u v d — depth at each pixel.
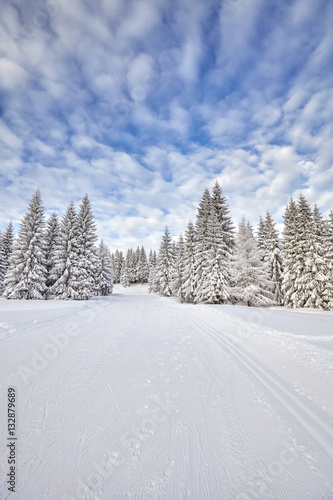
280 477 2.10
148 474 2.13
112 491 1.95
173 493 1.93
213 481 2.06
